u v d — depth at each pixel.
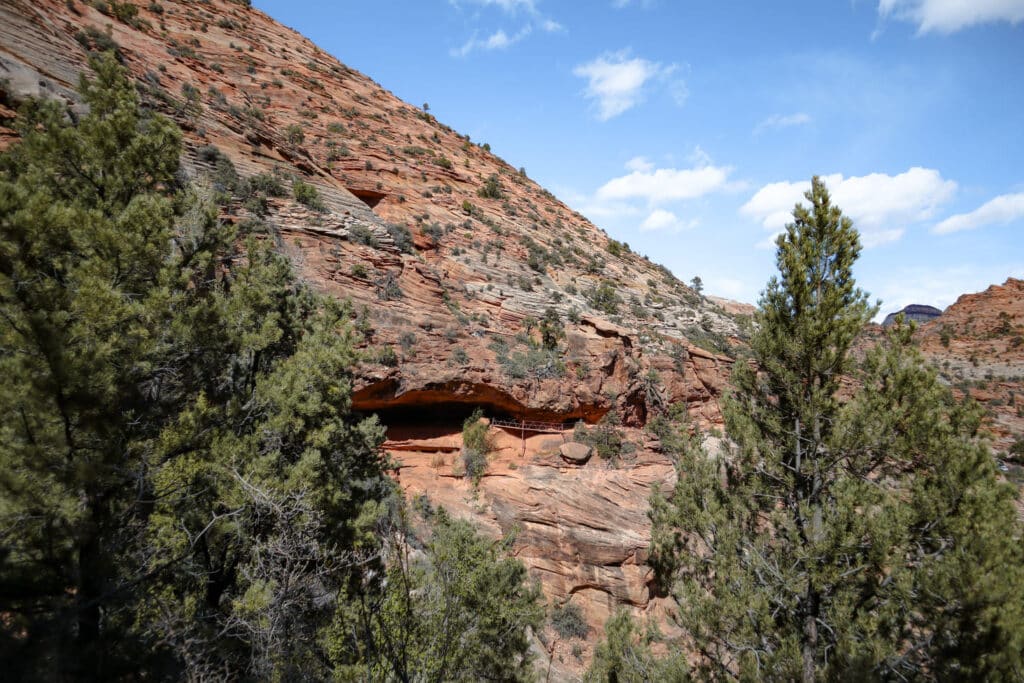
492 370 35.84
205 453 10.00
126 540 8.22
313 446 13.15
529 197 81.19
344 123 65.06
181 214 12.00
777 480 12.29
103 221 8.74
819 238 12.49
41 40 25.02
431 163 66.94
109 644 7.14
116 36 41.03
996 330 111.44
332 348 15.41
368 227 38.00
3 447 6.98
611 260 72.25
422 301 37.12
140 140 11.35
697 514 12.78
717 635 11.30
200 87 42.66
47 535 6.89
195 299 11.12
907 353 11.55
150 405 9.27
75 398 7.12
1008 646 8.41
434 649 9.55
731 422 12.91
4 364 6.98
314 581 9.14
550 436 36.81
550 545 29.69
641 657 13.36
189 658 7.61
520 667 14.61
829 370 11.89
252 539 9.77
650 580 29.38
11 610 6.41
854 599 10.26
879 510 11.16
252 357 15.90
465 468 32.94
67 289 7.78
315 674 9.19
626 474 34.38
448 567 11.59
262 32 77.69
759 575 11.60
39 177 10.09
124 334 8.22
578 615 27.64
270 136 40.34
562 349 41.66
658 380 42.69
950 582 9.05
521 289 48.25
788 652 10.20
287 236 32.44
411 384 32.16
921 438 10.73
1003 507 10.25
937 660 9.21
